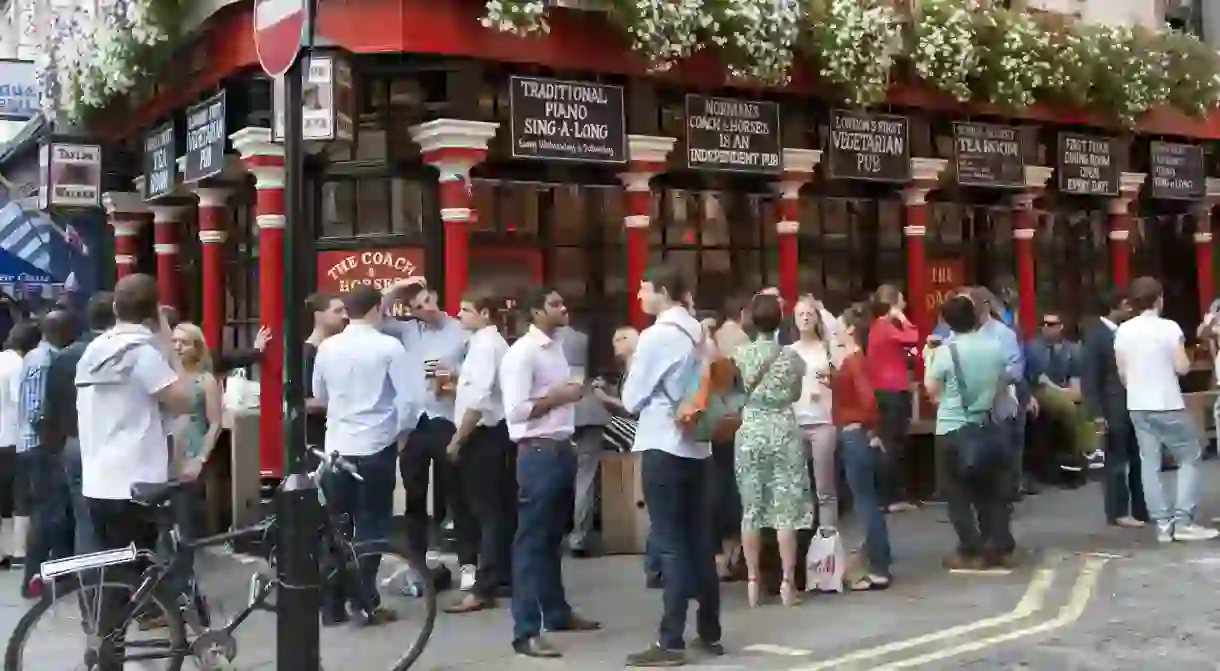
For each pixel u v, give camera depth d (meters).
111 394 6.40
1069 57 14.51
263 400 10.97
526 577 7.05
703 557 6.80
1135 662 6.41
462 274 11.20
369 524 7.72
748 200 14.43
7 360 10.66
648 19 11.14
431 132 11.05
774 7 11.84
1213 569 8.62
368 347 7.70
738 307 9.92
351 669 6.66
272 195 11.12
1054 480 13.60
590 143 11.41
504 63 11.16
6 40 18.16
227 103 11.42
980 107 14.32
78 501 7.77
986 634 7.16
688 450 6.63
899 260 15.74
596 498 10.48
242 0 10.73
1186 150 16.92
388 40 10.43
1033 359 13.44
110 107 13.27
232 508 10.33
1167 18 18.97
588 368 12.86
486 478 8.19
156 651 6.14
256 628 6.68
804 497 8.03
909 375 12.57
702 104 12.27
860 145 13.43
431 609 6.92
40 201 14.95
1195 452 9.97
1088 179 15.66
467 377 7.96
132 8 11.54
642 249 12.28
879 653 6.76
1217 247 19.00
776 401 7.99
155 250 15.09
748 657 6.80
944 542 10.39
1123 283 16.61
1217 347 11.30
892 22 12.95
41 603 6.16
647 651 6.76
